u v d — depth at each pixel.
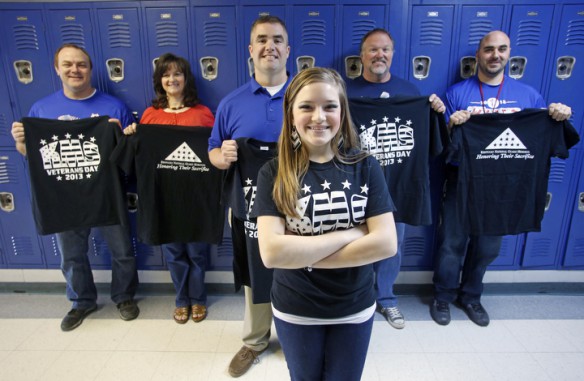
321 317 1.12
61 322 2.36
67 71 2.10
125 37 2.37
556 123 2.06
